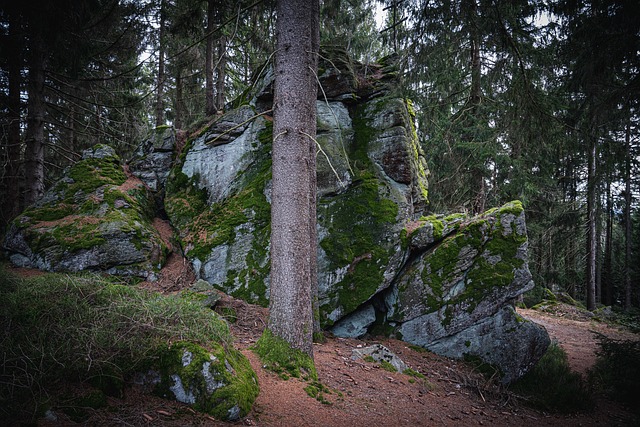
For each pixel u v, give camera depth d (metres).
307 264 5.68
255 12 10.15
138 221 9.02
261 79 10.27
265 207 8.94
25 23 9.95
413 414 5.28
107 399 3.48
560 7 7.46
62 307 3.95
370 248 8.45
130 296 4.58
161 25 14.58
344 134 9.68
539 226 18.22
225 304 7.36
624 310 18.41
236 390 3.93
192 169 10.21
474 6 7.39
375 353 6.84
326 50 10.05
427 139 14.88
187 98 19.02
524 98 8.23
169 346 4.01
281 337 5.50
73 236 8.20
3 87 11.27
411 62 8.13
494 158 12.91
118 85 15.02
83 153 10.57
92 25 10.73
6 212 11.27
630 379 7.64
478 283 7.89
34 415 2.98
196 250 8.75
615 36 7.05
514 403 6.65
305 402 4.70
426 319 7.99
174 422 3.42
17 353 3.35
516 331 7.63
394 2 8.29
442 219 9.03
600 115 7.75
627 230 21.38
